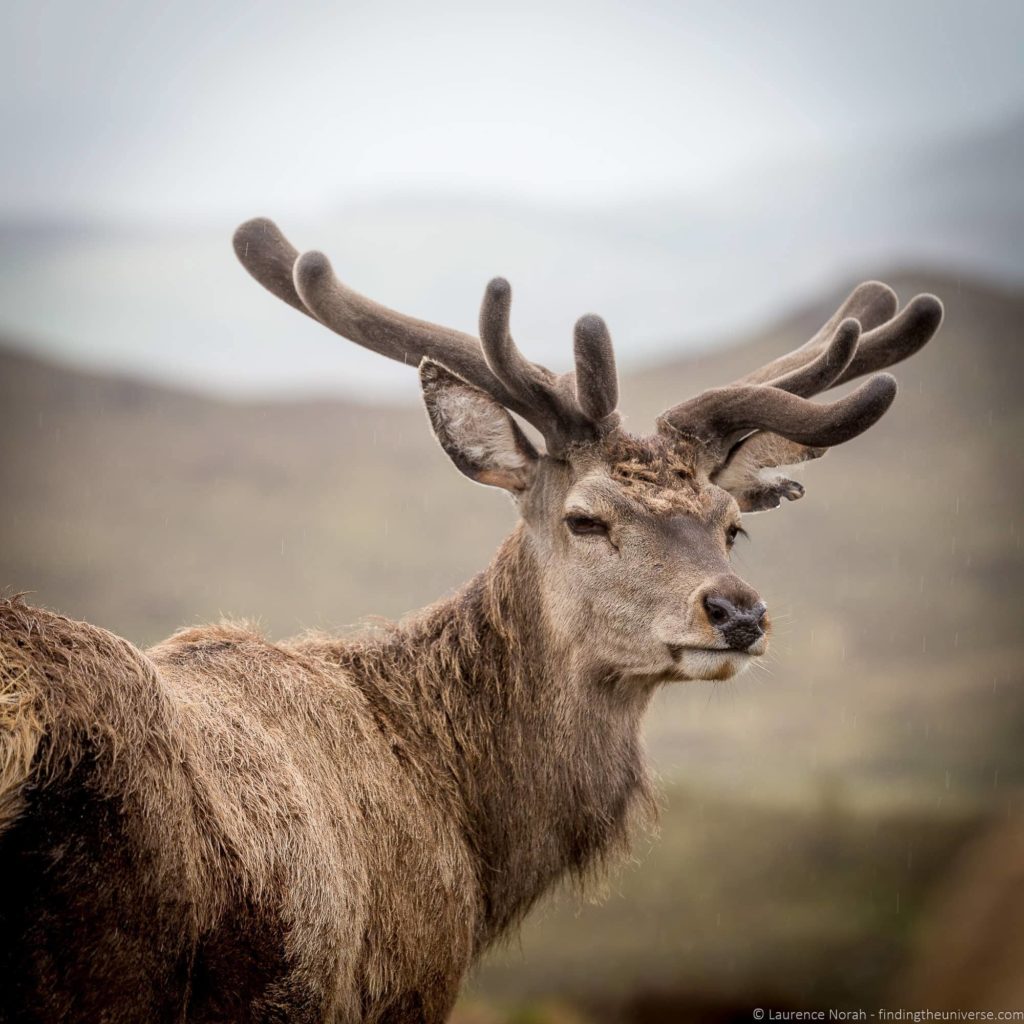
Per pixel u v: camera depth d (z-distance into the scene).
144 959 14.53
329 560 158.38
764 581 144.25
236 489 194.50
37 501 187.50
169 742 15.30
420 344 23.39
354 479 198.12
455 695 21.92
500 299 22.00
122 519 178.62
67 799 13.98
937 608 133.25
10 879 13.65
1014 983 5.52
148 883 14.53
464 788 21.45
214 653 19.73
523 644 22.36
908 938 45.88
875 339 24.70
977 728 96.88
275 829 16.61
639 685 22.30
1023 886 5.70
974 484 172.88
